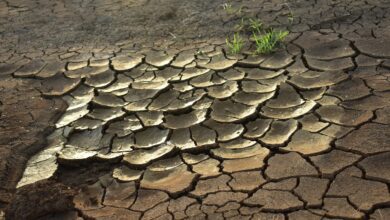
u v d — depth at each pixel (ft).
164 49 14.60
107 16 18.08
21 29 17.75
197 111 11.18
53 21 18.25
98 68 13.87
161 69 13.34
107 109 11.87
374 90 10.73
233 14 16.56
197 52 14.05
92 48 15.34
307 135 9.68
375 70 11.57
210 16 16.74
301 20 15.12
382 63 11.79
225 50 13.93
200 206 8.29
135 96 12.21
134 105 11.82
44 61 14.79
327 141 9.36
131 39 15.72
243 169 9.04
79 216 8.56
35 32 17.33
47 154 10.49
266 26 15.11
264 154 9.38
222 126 10.50
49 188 9.29
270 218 7.74
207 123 10.68
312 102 10.75
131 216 8.33
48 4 20.33
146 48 14.84
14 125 11.62
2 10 20.03
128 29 16.58
